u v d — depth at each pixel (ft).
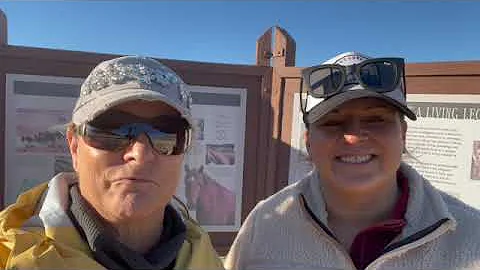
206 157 7.67
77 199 3.34
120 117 3.17
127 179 3.14
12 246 2.99
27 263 2.91
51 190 3.41
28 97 6.86
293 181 7.57
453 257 3.92
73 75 6.95
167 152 3.27
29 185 6.94
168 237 3.57
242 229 5.10
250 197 7.86
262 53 7.82
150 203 3.20
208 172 7.71
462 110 6.18
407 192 4.28
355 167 4.09
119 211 3.14
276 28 7.76
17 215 3.40
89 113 3.08
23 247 3.01
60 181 3.56
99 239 3.14
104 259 3.14
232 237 7.86
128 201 3.13
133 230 3.36
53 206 3.25
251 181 7.86
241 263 4.97
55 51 6.86
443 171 6.34
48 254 2.99
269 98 7.77
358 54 4.38
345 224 4.46
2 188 6.85
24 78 6.82
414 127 6.55
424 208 4.14
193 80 7.47
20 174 6.91
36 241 3.09
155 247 3.45
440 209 3.98
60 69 6.91
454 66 6.18
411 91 6.57
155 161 3.22
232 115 7.72
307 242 4.45
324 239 4.32
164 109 3.27
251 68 7.69
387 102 3.95
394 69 4.03
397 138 4.11
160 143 3.22
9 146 6.85
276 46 7.75
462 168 6.18
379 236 4.14
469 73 6.07
